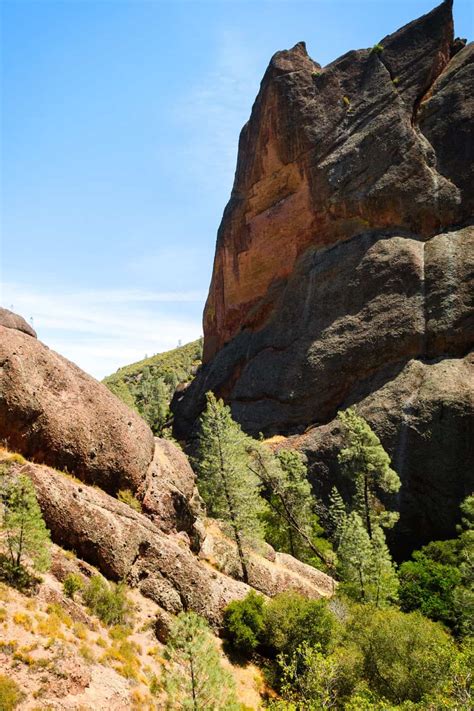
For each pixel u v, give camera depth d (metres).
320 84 81.56
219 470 33.28
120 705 16.23
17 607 17.05
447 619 35.31
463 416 50.56
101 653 18.16
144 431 29.75
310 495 48.59
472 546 37.72
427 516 49.12
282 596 28.75
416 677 20.70
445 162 68.88
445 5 78.38
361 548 35.25
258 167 86.31
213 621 25.75
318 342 65.38
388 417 54.09
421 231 66.88
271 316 77.06
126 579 22.94
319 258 72.94
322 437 56.53
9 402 23.42
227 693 17.14
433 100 73.81
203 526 33.19
